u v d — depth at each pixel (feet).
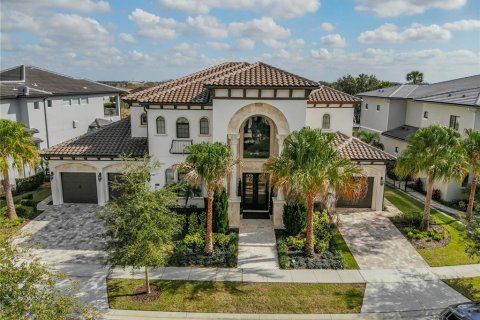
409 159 72.49
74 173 90.43
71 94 134.82
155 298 53.57
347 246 70.23
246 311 50.96
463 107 96.22
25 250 39.32
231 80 74.38
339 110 95.50
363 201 90.07
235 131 76.59
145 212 49.60
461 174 70.59
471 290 55.93
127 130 96.48
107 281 57.98
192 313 50.49
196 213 79.92
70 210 87.56
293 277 59.41
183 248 66.64
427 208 74.90
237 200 78.07
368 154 86.69
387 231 77.05
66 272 60.29
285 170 58.34
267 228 78.18
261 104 75.41
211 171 60.13
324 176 57.77
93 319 40.50
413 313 50.60
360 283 57.82
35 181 105.91
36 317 33.81
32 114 113.19
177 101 81.00
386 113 134.10
